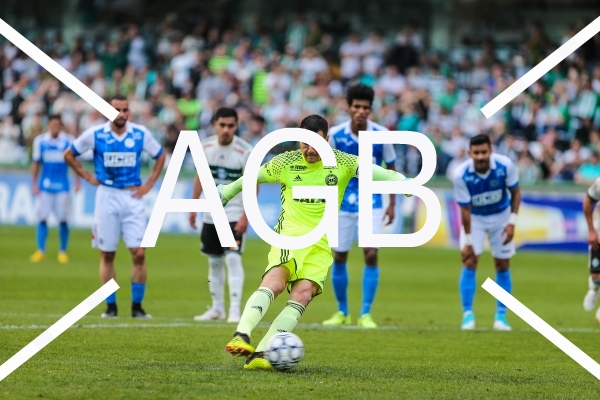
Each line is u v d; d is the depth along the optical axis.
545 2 110.69
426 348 33.19
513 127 90.12
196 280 55.72
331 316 44.19
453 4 111.75
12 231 84.19
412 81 97.38
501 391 24.59
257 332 36.03
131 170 39.59
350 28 113.50
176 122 91.31
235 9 117.56
